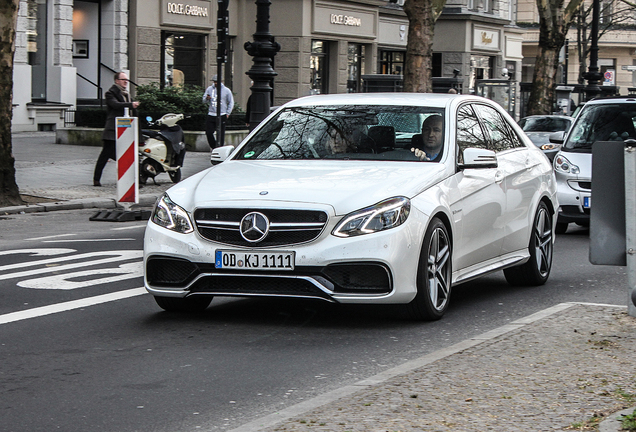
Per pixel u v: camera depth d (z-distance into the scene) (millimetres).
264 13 20531
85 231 14711
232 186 7887
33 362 6781
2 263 11461
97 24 36438
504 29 58719
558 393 5434
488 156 8555
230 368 6582
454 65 54750
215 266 7582
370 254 7379
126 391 6027
